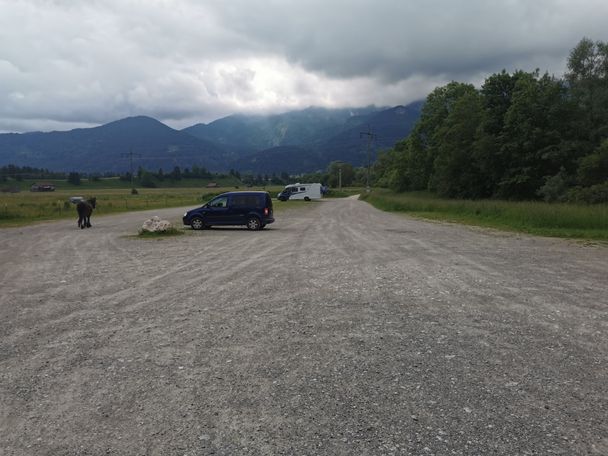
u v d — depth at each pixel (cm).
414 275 1101
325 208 5394
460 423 392
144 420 405
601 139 5022
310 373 503
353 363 532
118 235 2234
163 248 1706
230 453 352
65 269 1259
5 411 427
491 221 2870
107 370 521
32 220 3394
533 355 555
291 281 1036
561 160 5109
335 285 984
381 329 664
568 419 398
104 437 379
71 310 805
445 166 6400
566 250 1584
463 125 6228
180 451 356
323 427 388
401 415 407
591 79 5450
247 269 1211
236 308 798
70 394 460
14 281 1097
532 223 2484
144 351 583
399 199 5294
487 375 494
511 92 6044
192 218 2534
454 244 1762
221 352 575
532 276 1088
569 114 5338
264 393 455
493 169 5850
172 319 733
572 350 573
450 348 581
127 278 1106
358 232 2302
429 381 479
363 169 19075
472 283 1002
